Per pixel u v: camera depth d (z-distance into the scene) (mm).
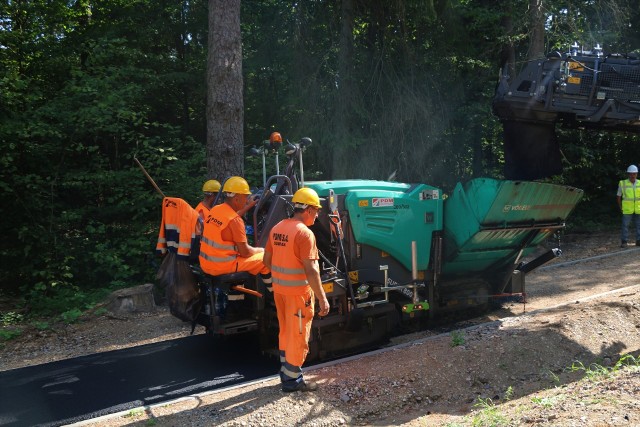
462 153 16219
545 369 5902
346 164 13445
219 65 10125
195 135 16469
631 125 7266
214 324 6094
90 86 11414
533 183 6965
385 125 13875
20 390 5957
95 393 5789
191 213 6348
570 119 7609
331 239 6410
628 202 13539
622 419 3826
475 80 15258
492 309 8500
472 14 14188
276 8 14727
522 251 7922
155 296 10109
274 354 6582
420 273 7281
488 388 5562
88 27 14305
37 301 9984
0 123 10492
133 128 13906
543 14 14500
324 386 5359
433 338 6898
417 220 7094
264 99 15117
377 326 6883
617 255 12398
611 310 7219
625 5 16984
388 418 5008
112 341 7949
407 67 14156
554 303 8672
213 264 5980
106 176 11242
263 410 4906
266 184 6520
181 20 15164
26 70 12734
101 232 11148
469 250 7328
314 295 5371
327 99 13828
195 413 4980
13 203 11055
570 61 6895
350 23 13750
